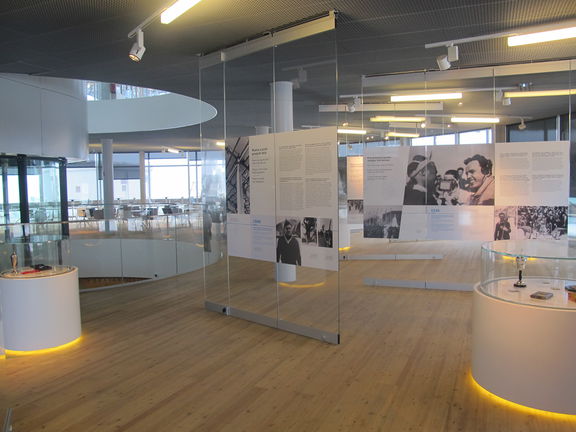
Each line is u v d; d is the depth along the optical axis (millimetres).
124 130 14664
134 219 9344
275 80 5074
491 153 6449
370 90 7297
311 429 3004
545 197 6184
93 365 4191
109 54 5715
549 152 6133
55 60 5969
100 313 5961
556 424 2971
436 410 3201
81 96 11844
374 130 8070
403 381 3703
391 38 5121
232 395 3525
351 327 5176
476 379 3570
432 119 7953
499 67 6406
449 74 6621
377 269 8531
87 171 23547
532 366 3121
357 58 5973
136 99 14555
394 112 7875
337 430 2986
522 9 4281
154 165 23328
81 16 4410
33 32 4852
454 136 8359
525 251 3607
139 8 4223
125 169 24000
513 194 6348
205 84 5844
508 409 3182
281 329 5176
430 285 7090
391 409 3240
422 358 4199
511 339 3201
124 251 9203
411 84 6926
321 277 4754
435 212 6855
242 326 5336
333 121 4598
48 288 4582
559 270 3438
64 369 4105
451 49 5051
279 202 5148
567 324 3004
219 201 5988
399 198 7047
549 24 4695
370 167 7180
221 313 5914
